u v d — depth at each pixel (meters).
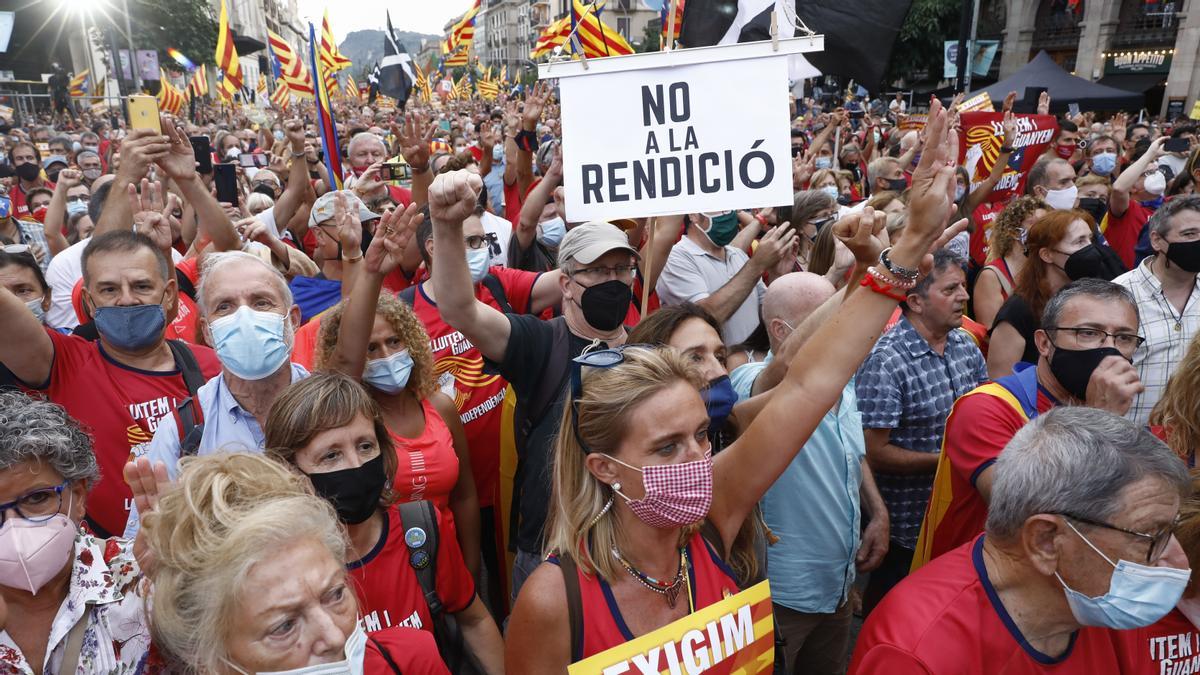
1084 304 2.68
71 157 13.64
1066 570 1.75
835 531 2.93
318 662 1.53
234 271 2.80
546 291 4.38
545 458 2.95
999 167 7.11
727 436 2.69
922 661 1.78
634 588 1.87
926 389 3.49
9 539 1.68
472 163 7.19
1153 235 3.70
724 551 2.12
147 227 3.72
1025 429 1.91
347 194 4.91
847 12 4.48
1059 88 15.56
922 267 2.15
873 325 2.04
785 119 2.59
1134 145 12.27
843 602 3.07
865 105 23.30
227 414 2.80
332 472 2.21
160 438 2.83
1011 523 1.80
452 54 21.64
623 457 1.80
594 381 1.84
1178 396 2.61
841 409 3.06
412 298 4.17
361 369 2.94
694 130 2.65
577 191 2.72
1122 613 1.71
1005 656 1.82
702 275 4.84
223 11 18.88
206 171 6.01
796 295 3.12
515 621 1.85
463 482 3.56
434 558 2.45
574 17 8.92
